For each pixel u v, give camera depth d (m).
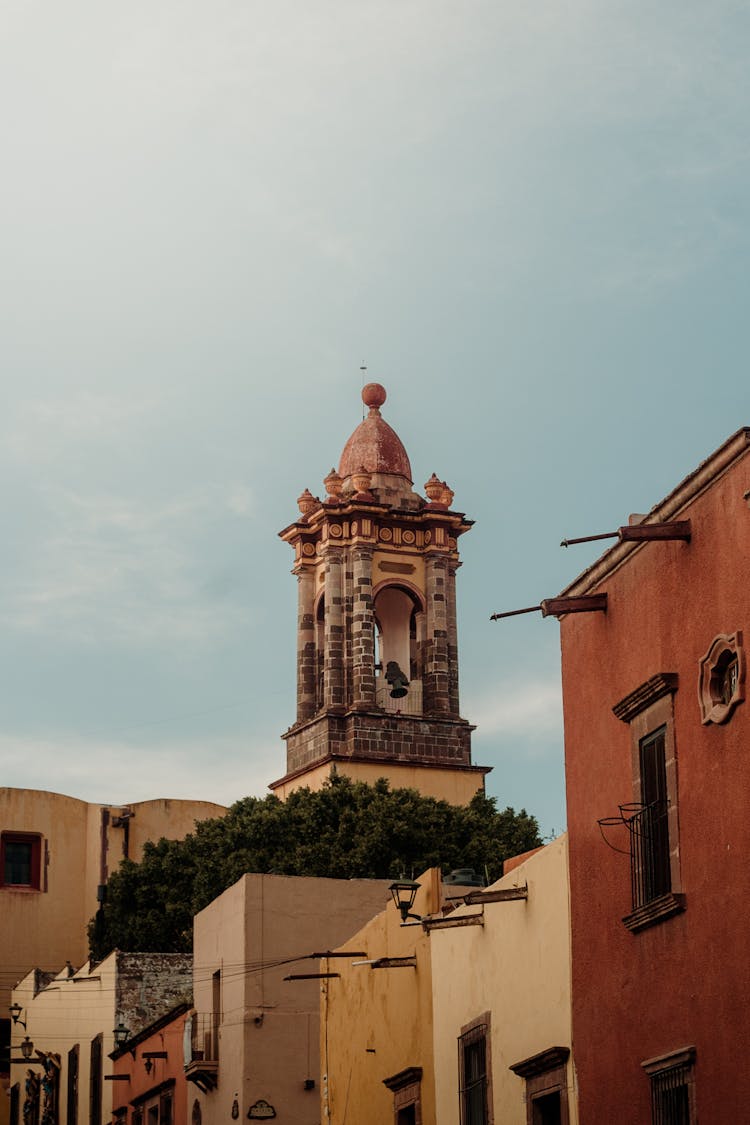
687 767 21.20
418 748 77.81
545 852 25.16
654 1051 21.50
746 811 19.78
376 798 68.44
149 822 82.88
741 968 19.64
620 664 23.20
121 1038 51.28
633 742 22.61
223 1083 40.72
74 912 81.12
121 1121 50.22
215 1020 41.75
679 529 21.53
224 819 70.00
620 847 22.75
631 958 22.23
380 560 80.81
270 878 40.78
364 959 33.34
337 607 79.56
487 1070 26.64
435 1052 28.97
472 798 72.19
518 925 25.97
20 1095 62.66
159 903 68.62
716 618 20.80
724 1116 19.81
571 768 24.48
